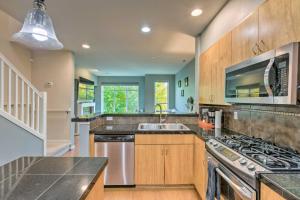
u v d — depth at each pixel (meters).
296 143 1.71
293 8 1.41
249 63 1.82
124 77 11.17
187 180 3.12
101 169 1.33
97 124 3.49
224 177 1.71
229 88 2.28
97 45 4.89
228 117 3.15
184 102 7.81
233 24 2.56
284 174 1.23
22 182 1.08
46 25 1.94
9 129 3.09
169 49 5.27
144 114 3.85
